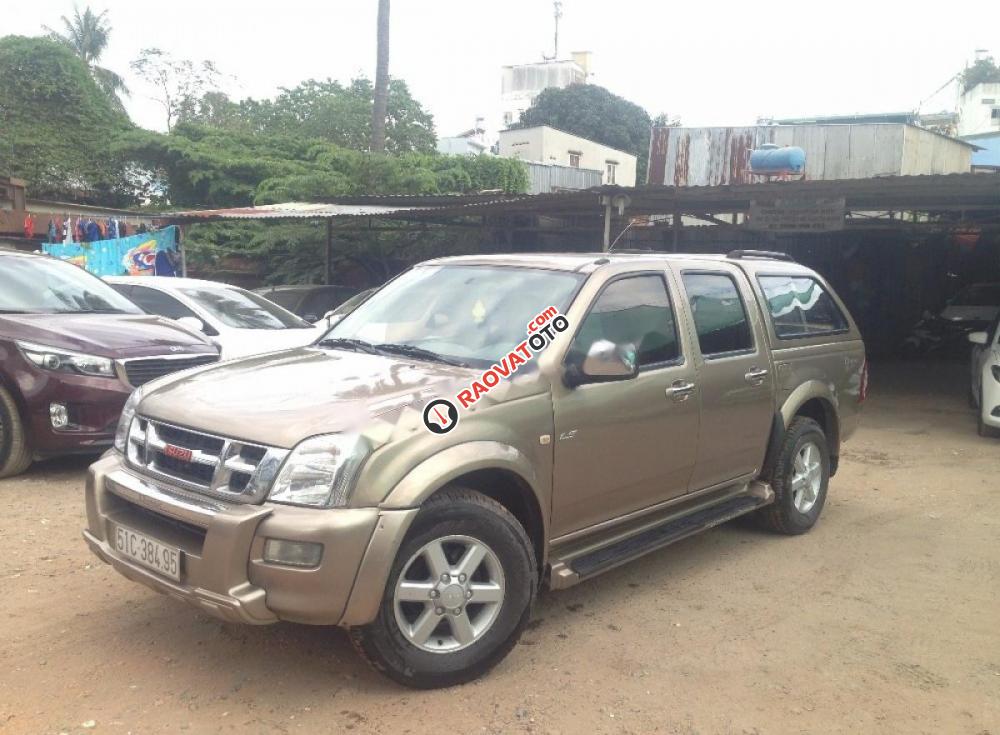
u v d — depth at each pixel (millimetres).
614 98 41406
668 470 4207
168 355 6172
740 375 4648
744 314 4879
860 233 17875
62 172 23609
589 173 28219
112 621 3771
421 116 30469
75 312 6555
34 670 3314
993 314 16609
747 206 12664
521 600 3365
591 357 3510
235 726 2959
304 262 18797
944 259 18984
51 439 5773
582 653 3621
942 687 3400
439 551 3139
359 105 28719
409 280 4598
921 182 9688
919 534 5500
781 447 5062
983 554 5105
